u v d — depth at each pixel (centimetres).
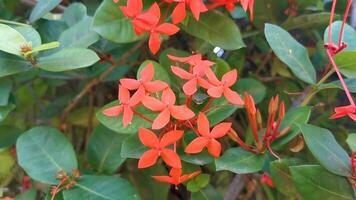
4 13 46
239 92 45
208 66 37
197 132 36
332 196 36
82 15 46
